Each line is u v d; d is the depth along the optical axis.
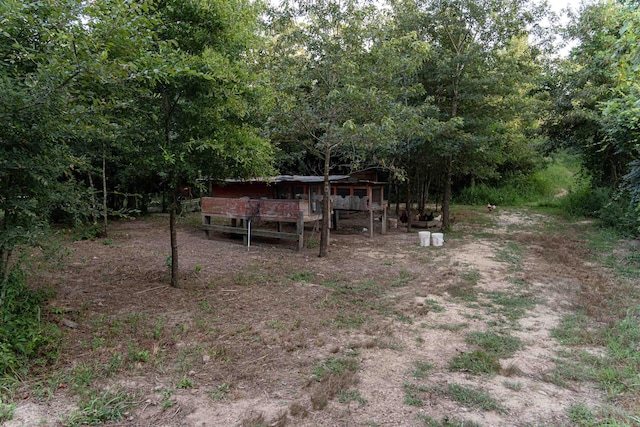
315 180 11.08
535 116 14.82
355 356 3.95
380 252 9.41
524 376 3.61
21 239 3.56
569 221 14.95
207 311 5.10
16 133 3.33
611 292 6.23
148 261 7.79
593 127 13.16
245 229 9.63
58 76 3.09
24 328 3.80
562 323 4.95
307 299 5.73
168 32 5.29
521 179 24.09
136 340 4.14
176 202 6.09
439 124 10.17
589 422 2.85
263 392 3.23
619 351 4.05
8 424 2.66
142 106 5.38
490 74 11.38
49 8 3.32
